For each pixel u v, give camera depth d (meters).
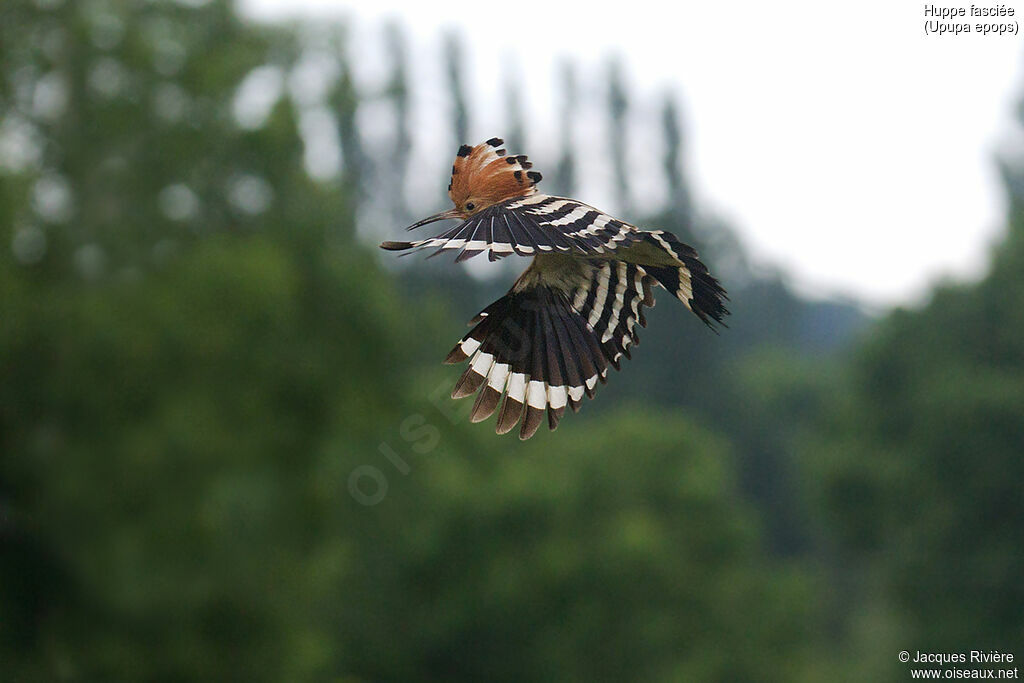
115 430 16.06
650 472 35.22
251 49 20.33
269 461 18.55
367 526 25.75
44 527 15.55
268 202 20.31
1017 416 31.00
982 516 31.50
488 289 53.12
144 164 19.03
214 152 19.53
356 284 20.75
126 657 15.56
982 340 34.34
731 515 36.38
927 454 32.31
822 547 57.50
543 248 2.76
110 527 15.62
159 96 18.94
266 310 17.42
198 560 16.09
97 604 15.60
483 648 25.97
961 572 31.33
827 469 35.91
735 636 31.33
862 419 36.06
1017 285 34.00
